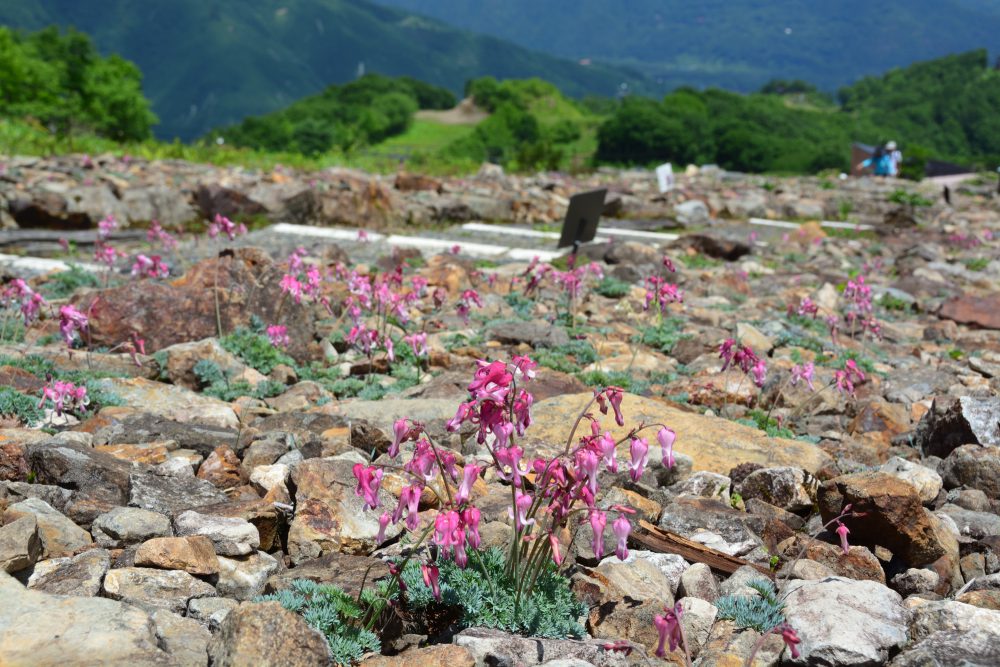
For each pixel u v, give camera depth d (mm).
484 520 5062
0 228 18578
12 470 5289
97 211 19484
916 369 10133
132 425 6309
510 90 191750
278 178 24469
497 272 14641
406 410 7195
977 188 41656
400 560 4582
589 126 169125
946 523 5641
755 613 4301
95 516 4969
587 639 4125
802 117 165750
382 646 4105
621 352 10023
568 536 4926
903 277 16797
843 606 4207
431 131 180875
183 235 19469
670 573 4867
